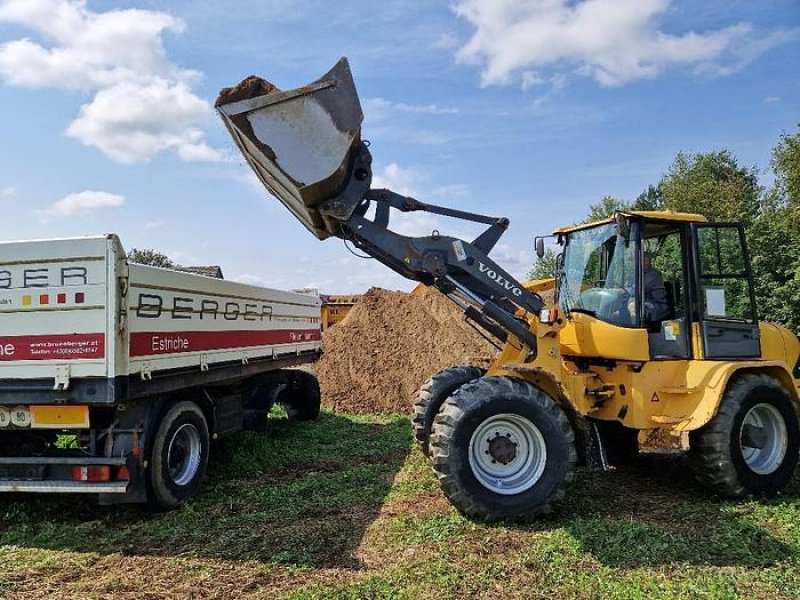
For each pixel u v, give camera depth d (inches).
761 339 252.7
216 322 271.7
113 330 198.1
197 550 184.1
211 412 270.4
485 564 169.5
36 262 202.5
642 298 234.7
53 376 199.9
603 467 219.6
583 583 158.6
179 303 238.4
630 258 239.9
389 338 592.4
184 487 233.5
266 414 347.3
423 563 169.5
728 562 173.2
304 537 192.2
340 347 582.6
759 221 569.9
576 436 216.1
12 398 203.2
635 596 151.3
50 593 156.7
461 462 198.2
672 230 249.0
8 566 174.1
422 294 711.7
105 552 184.9
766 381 236.2
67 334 200.5
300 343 405.4
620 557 174.2
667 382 234.8
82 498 239.1
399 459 301.1
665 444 238.2
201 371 255.8
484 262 227.5
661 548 179.6
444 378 269.9
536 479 202.7
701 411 222.2
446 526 196.9
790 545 184.1
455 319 644.7
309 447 331.6
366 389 512.4
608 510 218.5
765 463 236.8
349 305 868.0
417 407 267.3
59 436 257.6
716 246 246.4
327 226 230.2
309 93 201.3
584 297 262.7
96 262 199.9
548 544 181.9
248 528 202.8
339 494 238.8
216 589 157.8
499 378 208.7
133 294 207.6
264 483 261.6
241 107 198.7
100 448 213.5
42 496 239.9
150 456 217.5
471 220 233.1
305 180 201.6
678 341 238.7
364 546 185.6
